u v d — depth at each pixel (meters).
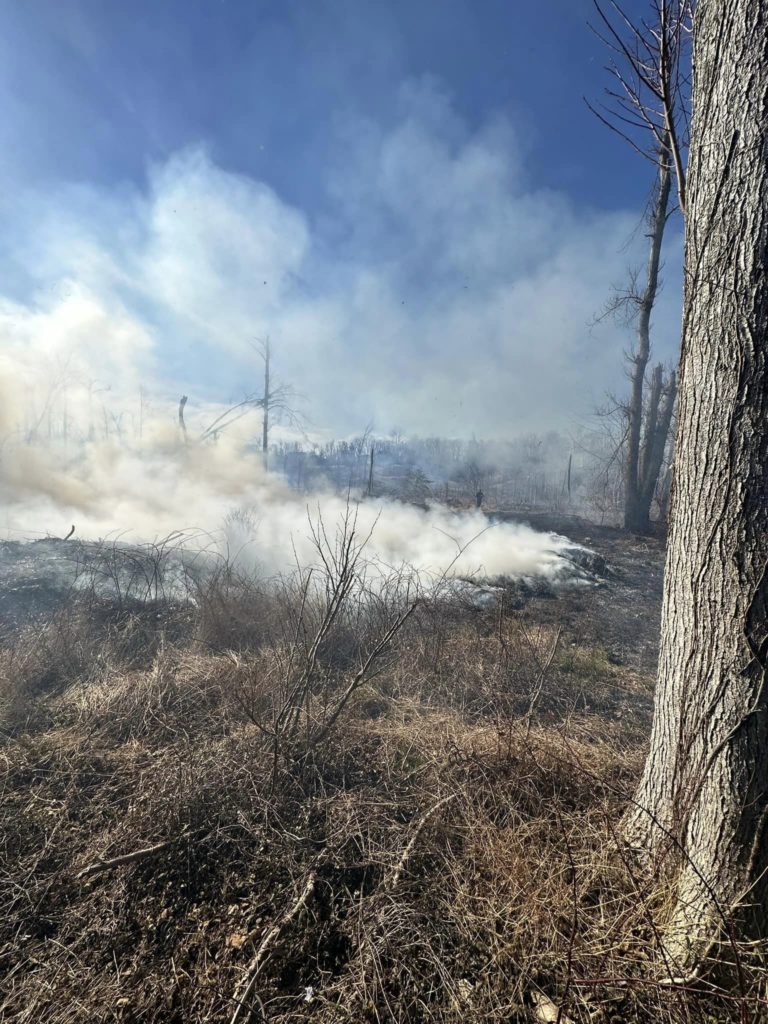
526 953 1.79
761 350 1.75
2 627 5.01
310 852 2.33
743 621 1.77
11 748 3.09
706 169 1.92
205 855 2.30
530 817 2.43
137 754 3.07
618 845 2.04
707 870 1.78
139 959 1.87
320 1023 1.65
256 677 3.71
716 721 1.82
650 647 6.09
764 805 1.71
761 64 1.75
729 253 1.82
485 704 4.00
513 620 6.31
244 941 1.94
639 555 11.96
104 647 4.52
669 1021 1.56
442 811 2.49
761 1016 1.53
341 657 4.64
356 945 1.90
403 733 3.31
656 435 15.48
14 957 1.87
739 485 1.79
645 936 1.78
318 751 3.02
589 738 3.51
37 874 2.21
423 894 2.08
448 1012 1.67
